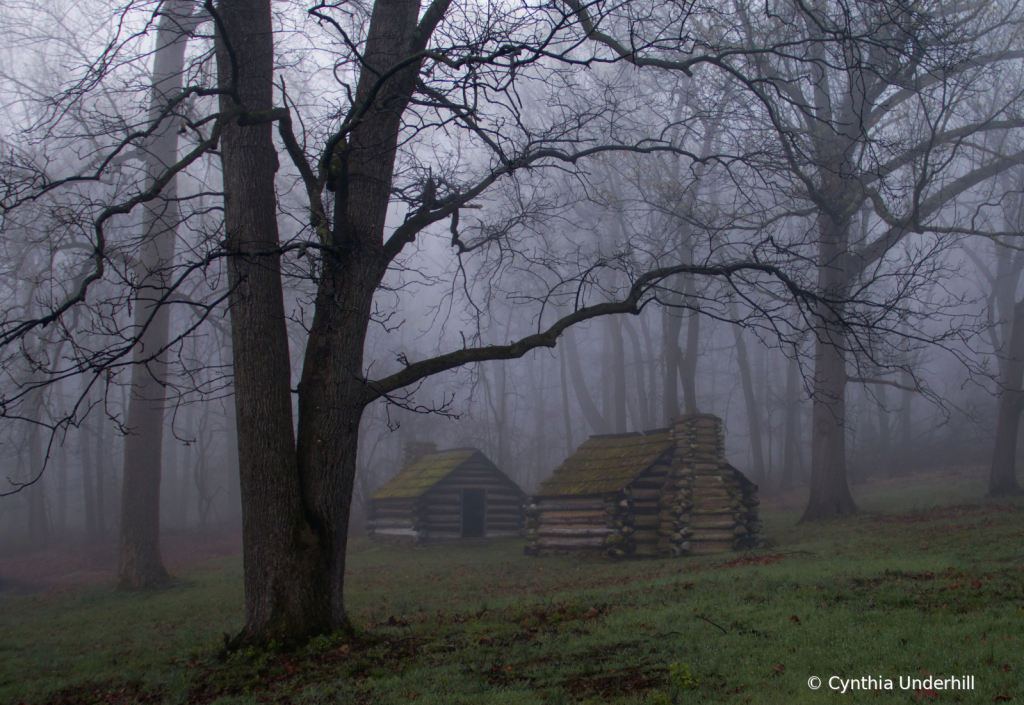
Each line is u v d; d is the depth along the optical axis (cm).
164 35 2005
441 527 2656
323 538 885
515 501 2750
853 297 1035
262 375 901
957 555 1191
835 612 779
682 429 1967
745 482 1966
